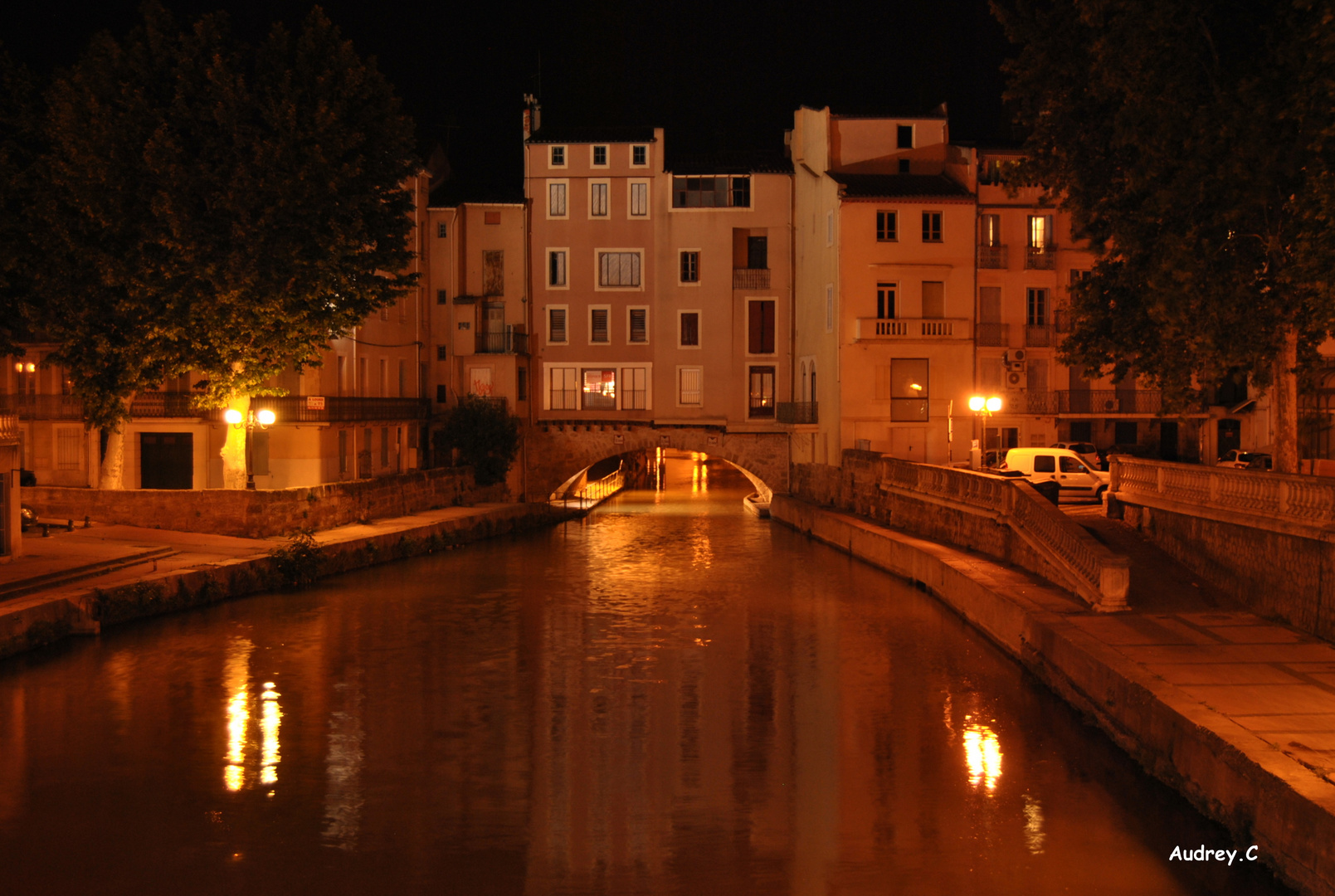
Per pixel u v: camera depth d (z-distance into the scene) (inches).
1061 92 1065.5
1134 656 745.0
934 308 1994.3
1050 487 1446.9
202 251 1398.9
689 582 1475.1
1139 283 976.9
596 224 2299.5
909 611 1247.5
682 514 2503.7
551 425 2301.9
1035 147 1089.4
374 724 817.5
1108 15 954.7
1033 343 2044.8
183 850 597.3
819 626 1165.1
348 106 1486.2
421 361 2229.3
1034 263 2038.6
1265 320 878.4
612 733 800.3
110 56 1412.4
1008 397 2037.4
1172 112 868.6
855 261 1975.9
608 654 1044.5
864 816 642.8
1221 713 608.1
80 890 551.2
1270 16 853.8
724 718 836.6
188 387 1814.7
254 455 1825.8
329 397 1824.6
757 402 2326.5
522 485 2277.3
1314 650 757.3
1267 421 2020.2
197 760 735.1
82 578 1137.4
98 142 1354.6
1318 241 747.4
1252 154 815.1
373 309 1567.4
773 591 1398.9
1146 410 2073.1
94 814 644.7
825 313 2092.8
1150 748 644.7
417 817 644.1
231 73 1422.2
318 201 1438.2
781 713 846.5
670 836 617.9
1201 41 870.4
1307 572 809.5
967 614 1143.6
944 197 1968.5
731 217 2299.5
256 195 1400.1
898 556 1493.6
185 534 1429.6
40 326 1425.9
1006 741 764.6
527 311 2292.1
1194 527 987.3
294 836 615.8
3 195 1397.6
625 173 2297.0
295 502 1536.7
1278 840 501.0
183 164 1392.7
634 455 3624.5
